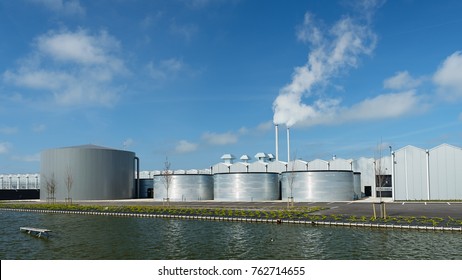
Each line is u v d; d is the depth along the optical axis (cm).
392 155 4888
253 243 1931
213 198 5841
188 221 2831
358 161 5981
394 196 4838
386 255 1623
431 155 4731
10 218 3341
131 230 2455
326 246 1817
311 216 2700
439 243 1828
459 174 4594
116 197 6444
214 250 1797
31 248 1928
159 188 5925
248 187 5188
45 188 6391
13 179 8294
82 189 6194
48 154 6400
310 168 6281
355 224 2333
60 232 2422
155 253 1766
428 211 2991
